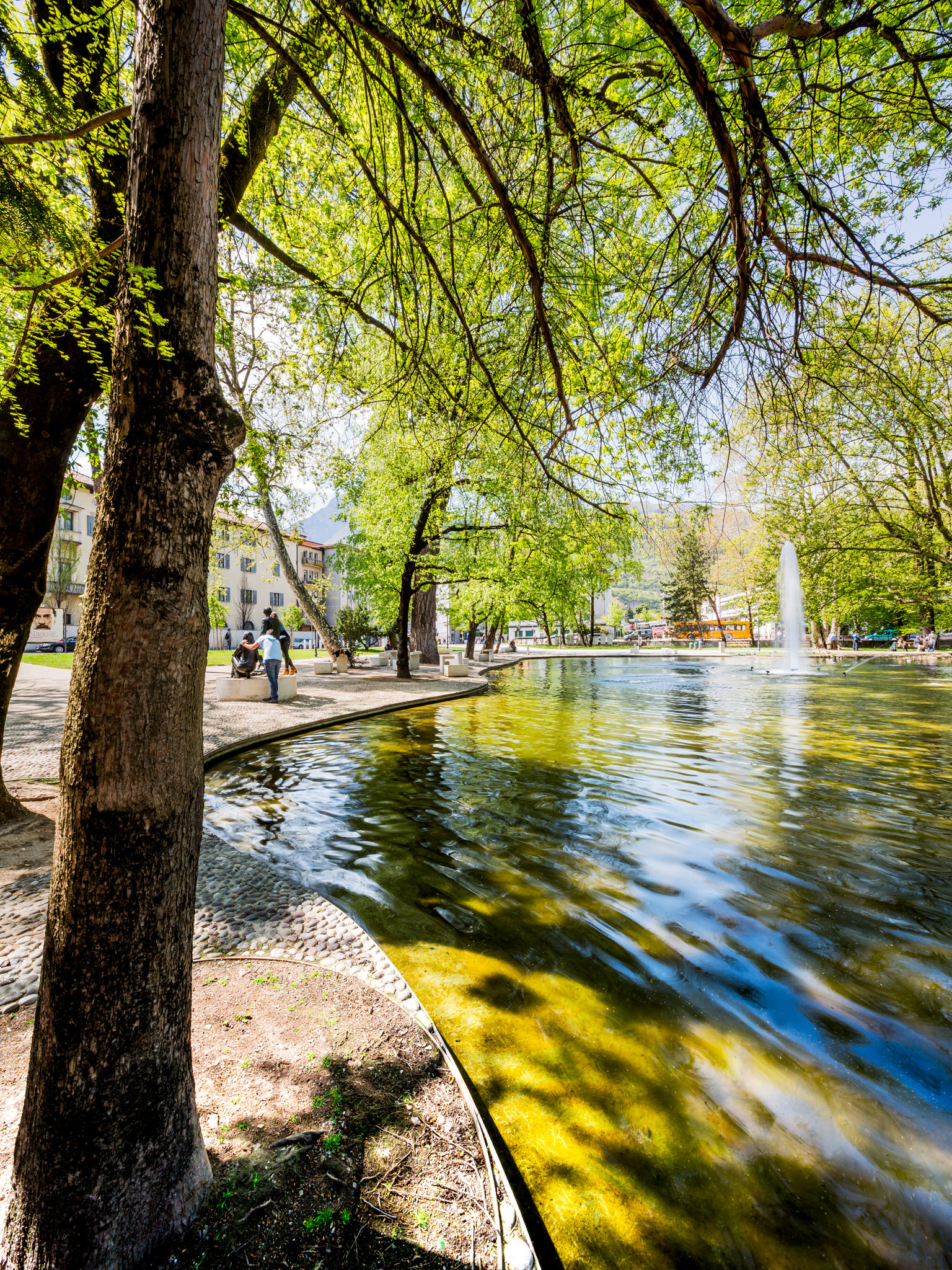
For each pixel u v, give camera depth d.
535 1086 2.45
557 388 3.81
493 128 3.38
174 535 1.48
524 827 5.86
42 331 3.08
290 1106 2.12
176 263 1.45
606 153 3.76
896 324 4.46
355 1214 1.72
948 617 25.02
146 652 1.45
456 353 4.86
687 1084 2.52
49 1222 1.44
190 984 1.68
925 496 14.36
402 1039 2.54
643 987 3.23
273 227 6.11
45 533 4.74
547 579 20.83
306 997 2.81
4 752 7.60
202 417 1.50
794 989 3.25
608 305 4.50
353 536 22.98
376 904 4.14
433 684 18.66
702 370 3.78
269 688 14.62
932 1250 1.85
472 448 4.75
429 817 6.13
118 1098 1.48
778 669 27.33
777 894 4.41
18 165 3.12
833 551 16.28
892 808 6.48
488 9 2.80
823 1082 2.57
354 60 3.47
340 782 7.45
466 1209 1.76
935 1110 2.43
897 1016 3.03
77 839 1.44
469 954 3.51
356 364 6.04
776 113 3.55
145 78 1.44
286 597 60.31
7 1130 1.92
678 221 3.57
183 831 1.57
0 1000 2.68
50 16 3.21
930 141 3.63
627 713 13.70
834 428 4.70
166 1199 1.59
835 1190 2.05
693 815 6.25
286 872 4.66
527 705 14.95
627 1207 1.93
